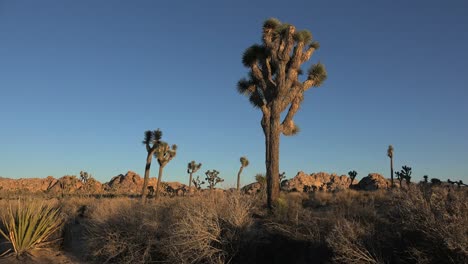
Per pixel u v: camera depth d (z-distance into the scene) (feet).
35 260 34.81
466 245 20.58
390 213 28.73
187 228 31.76
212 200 35.86
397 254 24.21
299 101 46.88
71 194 172.24
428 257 22.34
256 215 39.09
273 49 46.96
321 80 47.21
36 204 44.86
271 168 44.52
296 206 37.88
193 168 145.07
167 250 34.06
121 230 38.14
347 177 234.38
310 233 29.53
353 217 30.27
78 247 40.65
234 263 31.94
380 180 134.62
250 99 50.26
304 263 28.22
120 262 35.96
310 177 220.23
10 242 37.40
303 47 46.39
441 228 21.84
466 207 23.15
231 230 33.04
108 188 222.48
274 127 45.39
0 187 239.09
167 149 105.09
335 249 24.98
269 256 31.55
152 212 39.40
